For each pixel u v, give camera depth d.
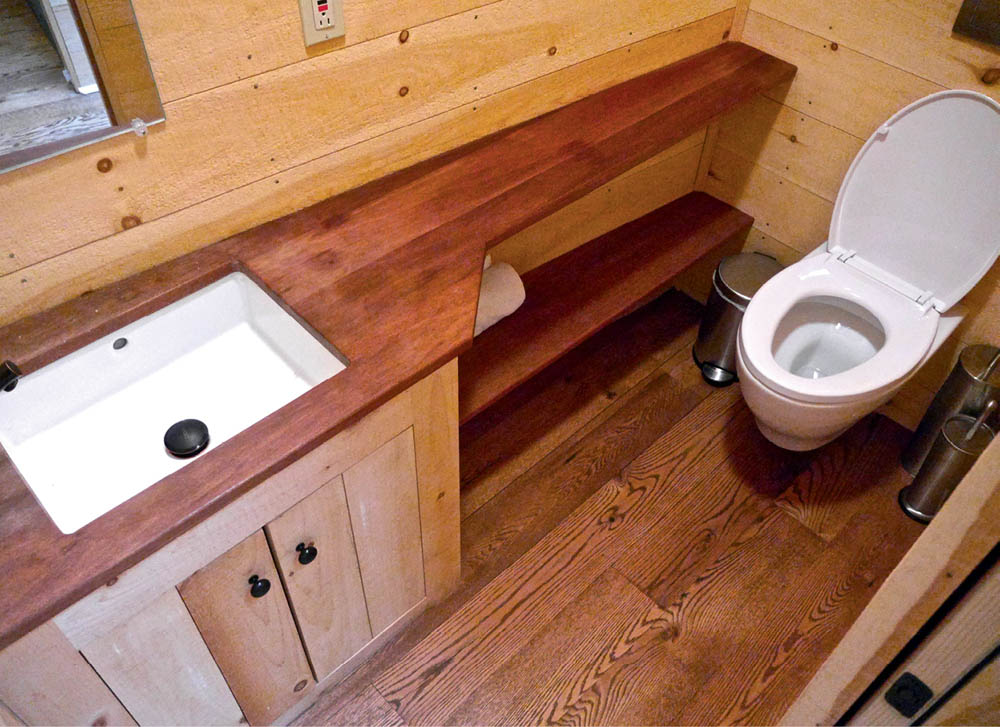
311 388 1.14
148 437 1.18
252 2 1.11
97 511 1.08
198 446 1.12
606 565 1.83
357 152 1.41
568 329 1.80
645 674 1.65
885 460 2.08
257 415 1.22
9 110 0.97
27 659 0.91
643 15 1.74
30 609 0.85
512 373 1.68
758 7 1.95
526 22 1.51
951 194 1.70
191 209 1.24
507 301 1.68
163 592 1.03
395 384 1.11
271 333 1.33
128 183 1.14
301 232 1.35
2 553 0.90
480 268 1.30
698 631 1.72
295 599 1.29
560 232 1.97
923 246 1.79
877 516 1.95
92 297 1.19
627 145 1.60
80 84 1.01
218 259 1.27
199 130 1.17
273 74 1.20
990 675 0.86
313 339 1.20
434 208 1.42
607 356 2.34
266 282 1.24
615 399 2.21
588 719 1.58
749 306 1.82
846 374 1.67
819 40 1.87
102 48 1.00
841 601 1.78
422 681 1.63
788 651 1.70
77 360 1.15
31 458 1.12
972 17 1.57
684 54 1.94
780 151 2.09
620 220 2.15
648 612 1.75
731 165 2.23
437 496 1.46
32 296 1.14
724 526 1.92
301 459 1.08
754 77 1.87
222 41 1.11
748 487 2.01
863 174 1.83
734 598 1.78
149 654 1.09
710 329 2.22
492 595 1.77
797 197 2.12
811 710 1.18
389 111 1.40
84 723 1.08
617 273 1.99
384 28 1.29
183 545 1.00
